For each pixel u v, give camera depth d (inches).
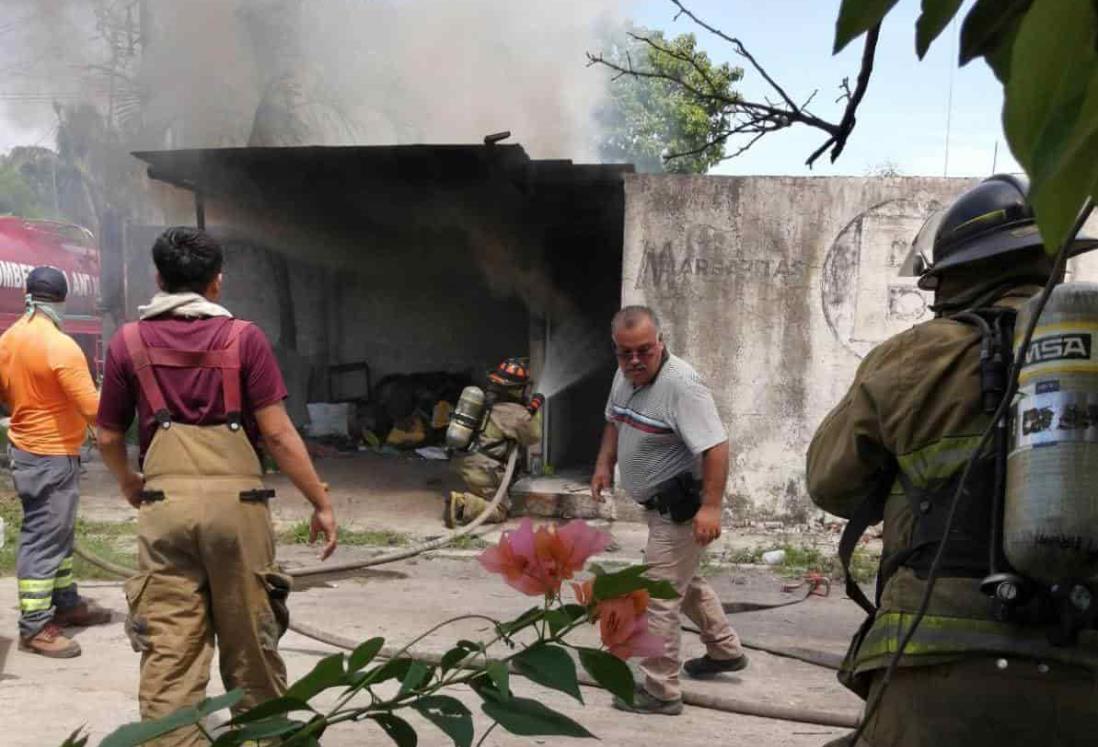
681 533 159.8
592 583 48.4
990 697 64.6
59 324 184.5
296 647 196.2
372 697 48.6
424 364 547.2
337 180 417.4
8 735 143.9
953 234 77.1
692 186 323.9
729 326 324.5
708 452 155.5
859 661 73.0
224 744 45.9
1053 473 59.1
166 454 115.3
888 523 73.7
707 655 184.4
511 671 48.4
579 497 332.8
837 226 317.7
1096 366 59.6
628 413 161.2
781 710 161.6
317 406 523.2
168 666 112.7
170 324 117.6
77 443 187.5
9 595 230.8
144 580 114.8
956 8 27.2
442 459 475.5
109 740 42.5
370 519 342.0
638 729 155.0
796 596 256.8
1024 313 64.1
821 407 320.8
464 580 265.0
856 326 318.0
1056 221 25.6
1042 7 24.2
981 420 68.0
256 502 117.3
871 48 39.9
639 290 327.9
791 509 323.9
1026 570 61.0
